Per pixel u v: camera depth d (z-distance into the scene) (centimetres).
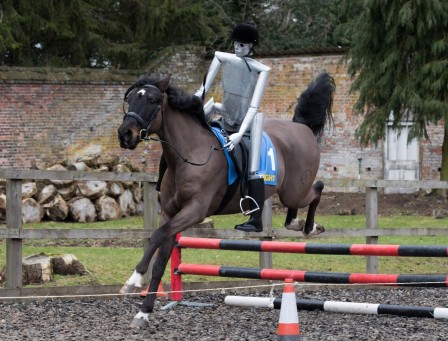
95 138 2506
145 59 2988
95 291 1025
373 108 2472
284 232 1121
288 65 2670
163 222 834
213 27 3241
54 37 2773
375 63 2283
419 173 2627
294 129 927
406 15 2136
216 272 971
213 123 852
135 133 774
